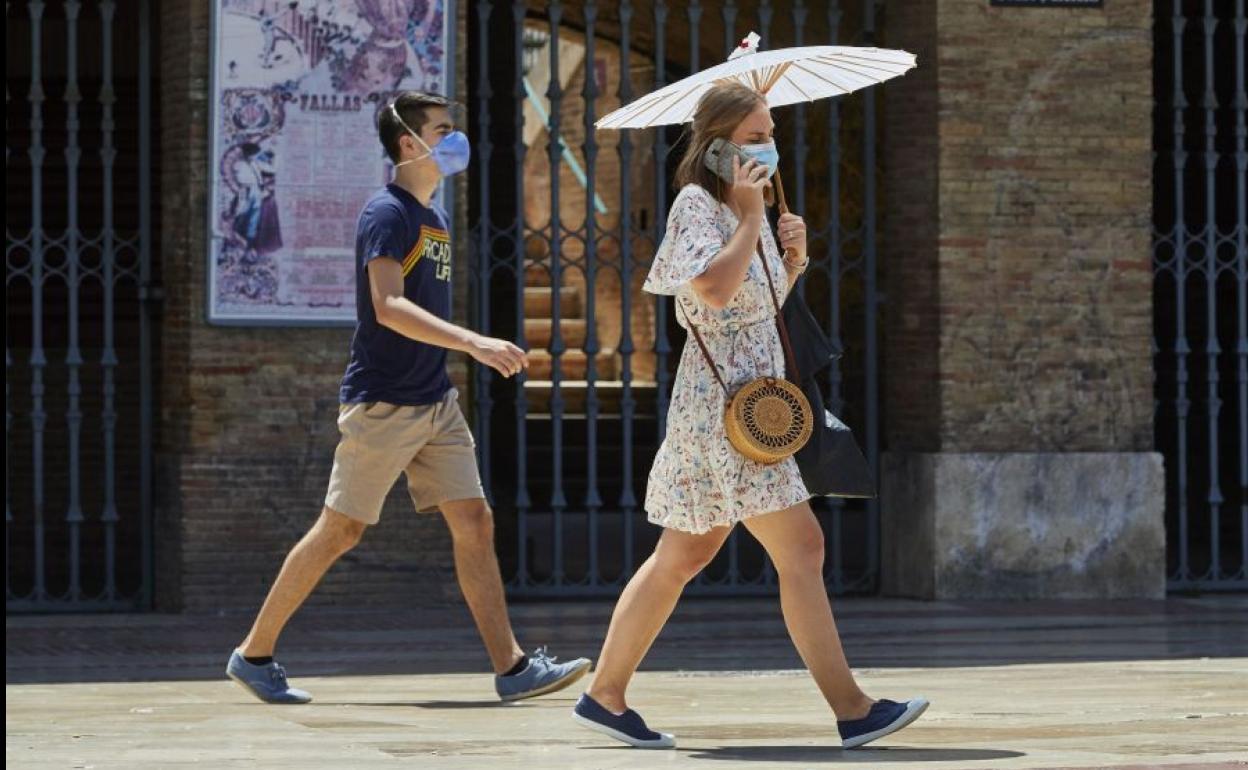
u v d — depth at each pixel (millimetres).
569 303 69125
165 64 29984
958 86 31062
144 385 31047
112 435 30438
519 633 28000
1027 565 31297
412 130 19188
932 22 31109
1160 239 33281
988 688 21094
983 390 31266
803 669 23516
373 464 19406
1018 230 31297
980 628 28000
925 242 31438
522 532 32062
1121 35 31484
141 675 23141
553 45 31562
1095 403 31578
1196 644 26141
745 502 15359
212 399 29375
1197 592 33062
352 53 29516
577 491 47188
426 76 29812
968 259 31188
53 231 34781
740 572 35500
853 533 43281
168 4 29859
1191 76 40156
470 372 36344
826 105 37906
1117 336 31641
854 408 39375
